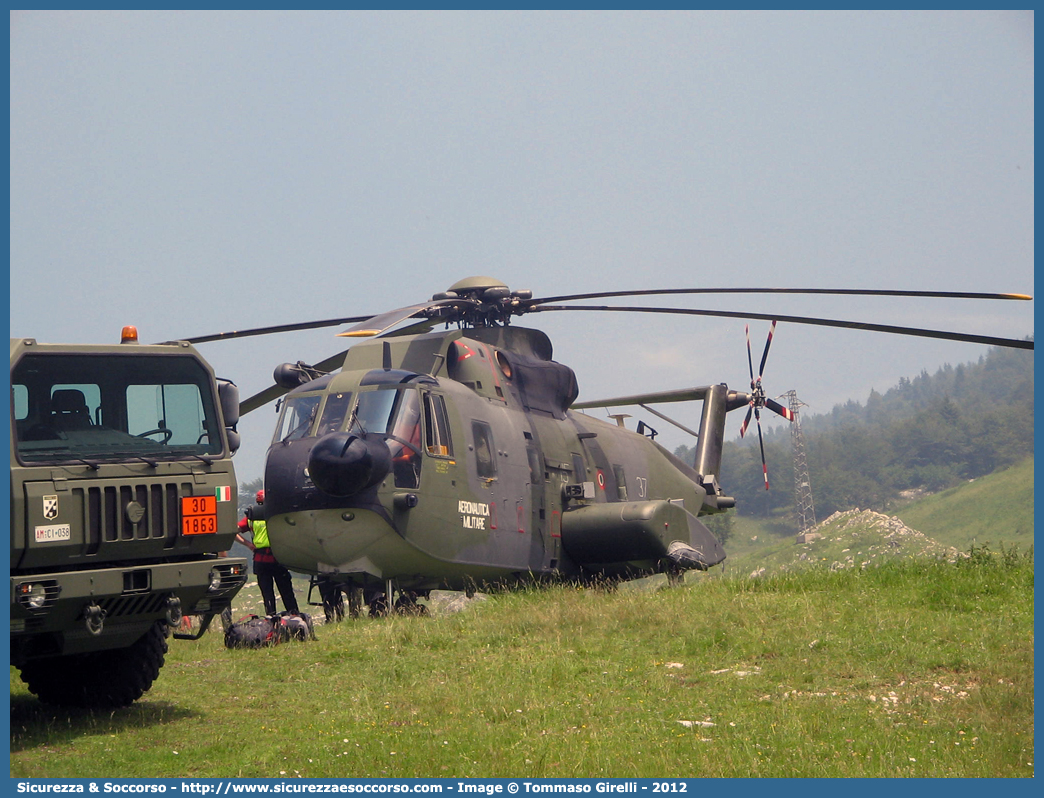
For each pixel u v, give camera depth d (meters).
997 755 13.93
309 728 16.22
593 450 38.12
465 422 30.50
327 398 29.08
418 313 32.56
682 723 15.96
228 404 18.03
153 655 18.02
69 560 15.67
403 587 29.75
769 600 25.19
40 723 16.91
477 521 30.27
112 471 16.09
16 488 15.10
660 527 34.44
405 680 19.52
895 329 31.70
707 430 46.56
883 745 14.58
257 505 29.86
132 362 17.14
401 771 13.86
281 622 24.44
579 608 24.92
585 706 17.00
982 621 22.00
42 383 16.25
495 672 19.62
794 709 16.50
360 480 26.83
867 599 24.78
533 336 36.41
